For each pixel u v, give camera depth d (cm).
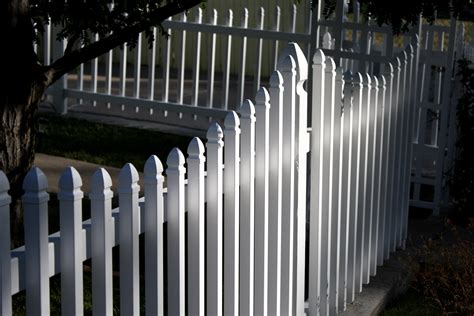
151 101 1044
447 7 658
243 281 398
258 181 403
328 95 470
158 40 1427
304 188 448
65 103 1074
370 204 569
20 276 280
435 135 814
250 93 1284
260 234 408
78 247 295
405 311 578
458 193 772
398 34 678
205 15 1420
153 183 327
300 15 1370
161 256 335
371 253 591
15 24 499
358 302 559
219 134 357
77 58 527
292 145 423
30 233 280
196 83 1028
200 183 348
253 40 1384
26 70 507
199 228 351
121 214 318
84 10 525
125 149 931
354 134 523
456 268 613
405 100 631
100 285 307
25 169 519
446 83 777
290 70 416
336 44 717
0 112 504
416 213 795
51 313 505
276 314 429
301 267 455
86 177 819
